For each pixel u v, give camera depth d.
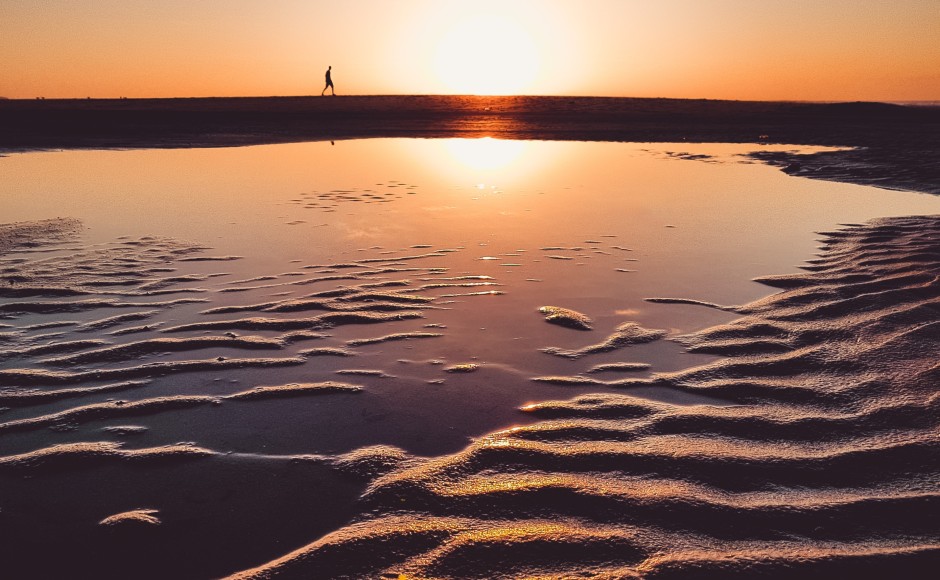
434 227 5.57
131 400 2.53
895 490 1.92
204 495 1.95
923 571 1.59
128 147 12.65
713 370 2.79
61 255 4.66
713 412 2.42
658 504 1.84
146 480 2.03
